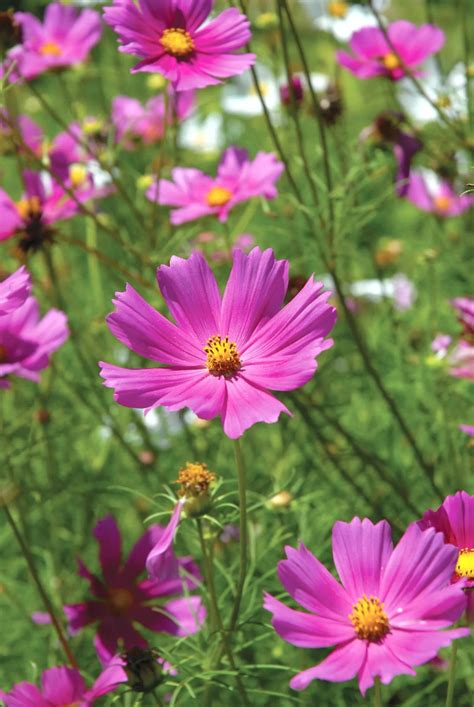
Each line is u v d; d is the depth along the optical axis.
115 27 0.88
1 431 1.05
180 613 0.91
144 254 1.11
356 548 0.75
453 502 0.75
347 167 1.16
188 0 0.89
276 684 1.01
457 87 1.14
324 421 1.14
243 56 0.89
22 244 1.03
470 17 1.64
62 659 1.04
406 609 0.74
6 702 0.83
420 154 1.20
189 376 0.77
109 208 1.34
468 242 1.30
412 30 1.11
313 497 1.04
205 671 0.84
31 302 0.97
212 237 1.15
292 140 1.23
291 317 0.76
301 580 0.74
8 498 0.94
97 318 1.16
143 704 0.96
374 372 1.01
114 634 0.91
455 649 0.78
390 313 1.17
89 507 1.13
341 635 0.73
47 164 1.05
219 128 1.63
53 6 1.20
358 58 1.12
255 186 1.04
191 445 1.12
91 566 1.13
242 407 0.75
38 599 1.10
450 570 0.74
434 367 1.04
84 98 1.60
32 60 1.17
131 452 1.09
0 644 1.08
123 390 0.75
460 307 1.02
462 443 1.06
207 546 0.92
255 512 1.04
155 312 0.77
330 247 1.00
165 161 1.30
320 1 1.48
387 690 0.99
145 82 1.54
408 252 1.42
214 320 0.78
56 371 1.09
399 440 1.15
